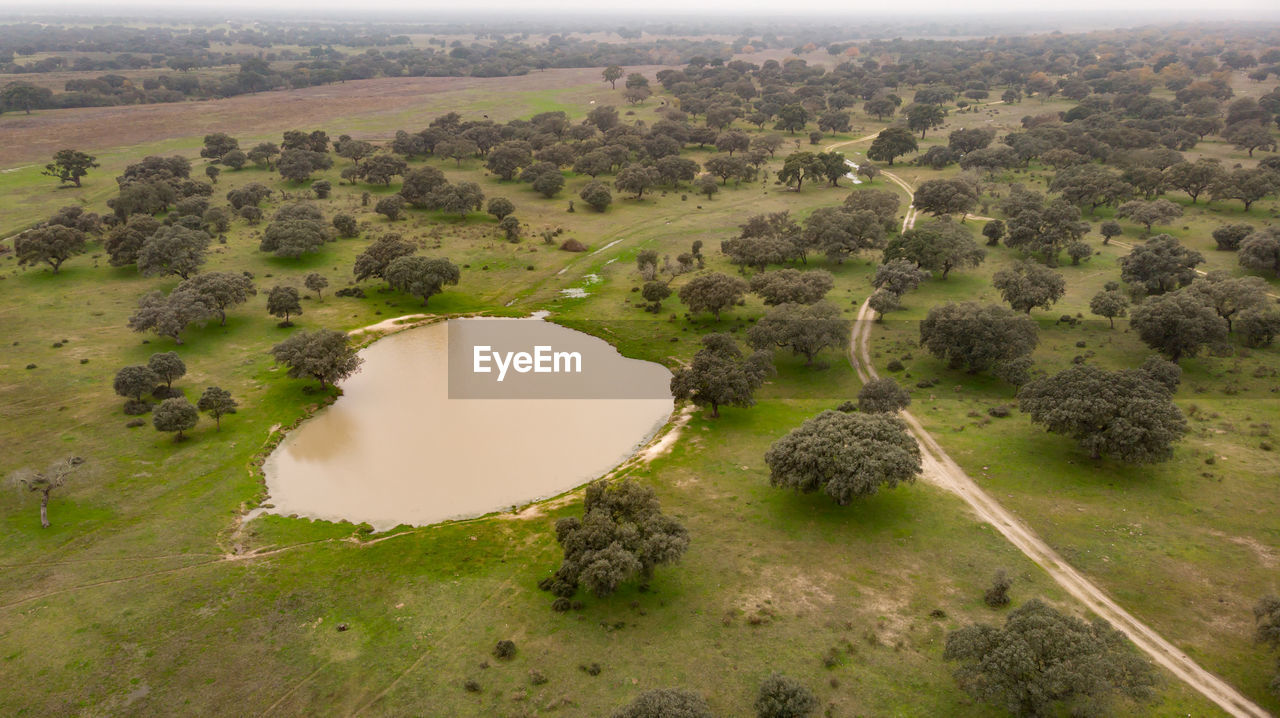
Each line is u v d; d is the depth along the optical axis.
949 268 151.00
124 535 74.75
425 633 61.56
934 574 68.06
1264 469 81.62
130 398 100.81
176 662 58.66
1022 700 49.69
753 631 61.09
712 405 104.94
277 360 105.69
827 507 79.00
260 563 71.12
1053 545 71.88
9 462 86.19
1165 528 73.25
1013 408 100.62
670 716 46.38
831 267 162.62
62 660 58.75
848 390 109.19
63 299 135.88
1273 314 113.62
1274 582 65.19
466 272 157.38
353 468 90.25
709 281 131.25
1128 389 83.62
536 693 54.94
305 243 156.50
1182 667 56.78
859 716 52.59
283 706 54.59
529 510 80.94
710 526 76.12
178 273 143.00
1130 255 137.25
